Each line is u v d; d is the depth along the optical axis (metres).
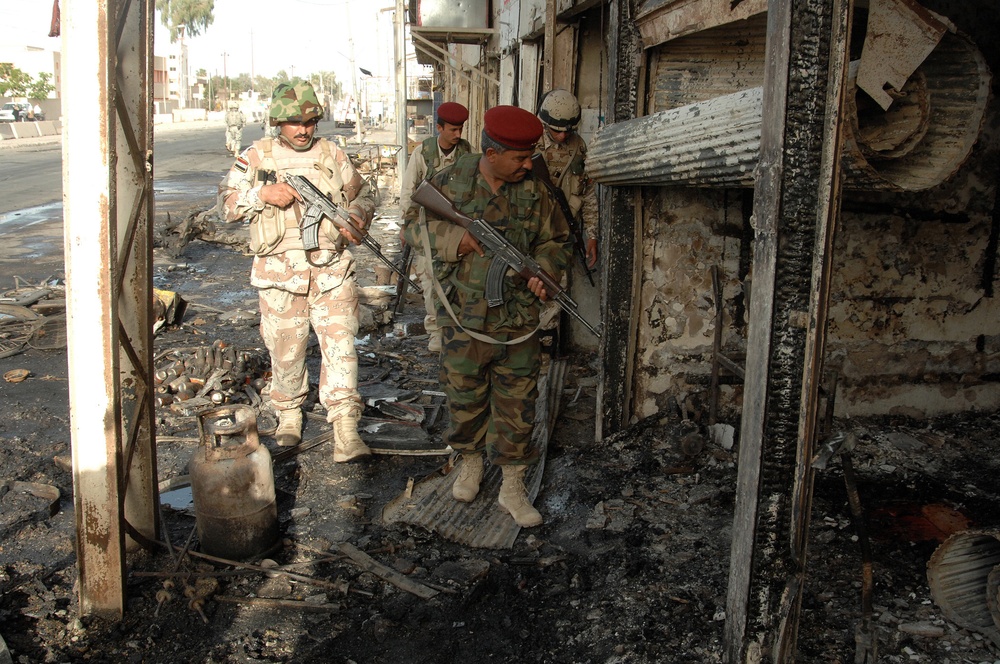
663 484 3.72
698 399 4.36
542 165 4.45
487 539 3.29
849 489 2.43
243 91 99.06
